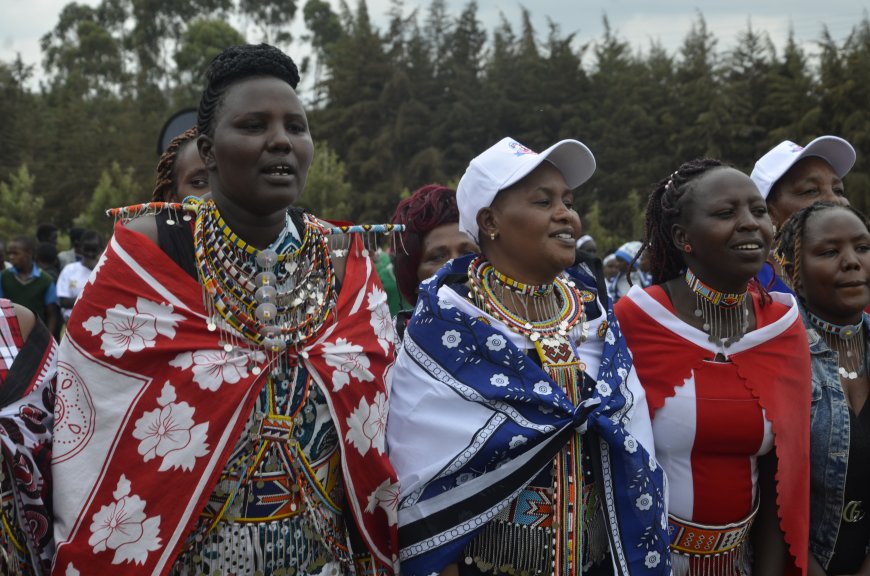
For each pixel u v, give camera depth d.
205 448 2.37
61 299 10.27
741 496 2.90
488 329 2.71
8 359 2.53
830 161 3.96
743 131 46.22
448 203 3.67
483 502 2.60
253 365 2.47
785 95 45.16
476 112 52.44
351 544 2.71
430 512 2.62
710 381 2.89
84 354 2.40
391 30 57.03
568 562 2.65
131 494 2.35
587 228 40.81
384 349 2.72
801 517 2.88
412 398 2.72
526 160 2.76
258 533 2.46
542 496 2.67
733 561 2.93
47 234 14.01
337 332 2.62
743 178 2.91
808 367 3.02
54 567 2.35
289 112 2.47
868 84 41.94
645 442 2.76
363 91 54.94
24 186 36.94
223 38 66.31
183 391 2.39
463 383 2.67
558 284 2.96
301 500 2.53
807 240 3.30
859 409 3.23
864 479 3.13
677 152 47.97
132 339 2.40
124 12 90.06
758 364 2.93
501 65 53.84
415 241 3.70
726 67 49.25
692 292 3.00
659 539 2.67
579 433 2.69
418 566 2.61
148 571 2.33
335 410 2.55
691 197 2.93
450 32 57.72
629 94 51.94
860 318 3.35
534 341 2.76
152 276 2.44
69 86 67.88
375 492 2.62
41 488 2.46
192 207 2.56
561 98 52.38
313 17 83.56
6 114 53.59
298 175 2.49
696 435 2.86
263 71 2.48
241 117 2.42
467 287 2.87
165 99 65.12
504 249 2.84
